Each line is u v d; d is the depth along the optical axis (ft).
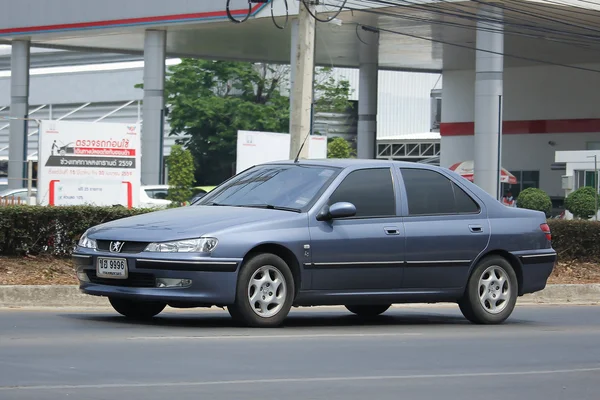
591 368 59.26
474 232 80.23
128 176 171.83
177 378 49.57
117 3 245.45
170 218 72.38
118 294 69.26
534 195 265.13
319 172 76.89
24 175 272.72
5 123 418.10
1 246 104.53
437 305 105.81
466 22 233.35
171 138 392.06
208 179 385.91
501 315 82.28
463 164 306.76
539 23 239.30
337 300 74.23
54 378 48.32
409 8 217.15
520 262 82.84
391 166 78.59
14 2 263.29
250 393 46.44
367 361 58.18
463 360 60.44
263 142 194.90
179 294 67.72
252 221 70.74
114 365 52.70
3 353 55.98
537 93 330.34
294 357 58.23
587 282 126.00
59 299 91.56
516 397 48.60
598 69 317.83
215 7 231.09
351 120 428.97
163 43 248.32
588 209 257.75
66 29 254.47
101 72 409.90
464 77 344.49
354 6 220.43
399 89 469.16
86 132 167.73
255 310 70.44
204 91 387.14
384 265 75.56
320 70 415.03
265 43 285.02
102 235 71.15
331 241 73.10
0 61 437.58
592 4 220.43
